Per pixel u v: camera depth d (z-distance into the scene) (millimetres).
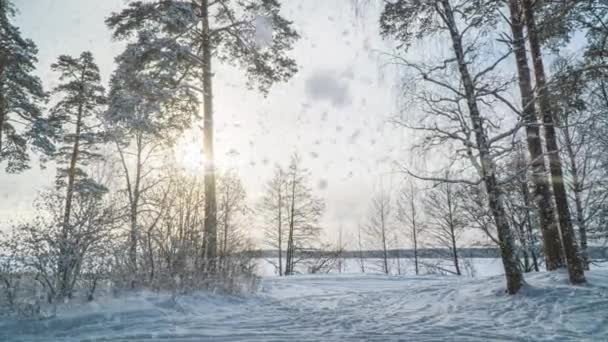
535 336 5520
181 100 12367
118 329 6074
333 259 31656
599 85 10727
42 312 6398
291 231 29797
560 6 9188
